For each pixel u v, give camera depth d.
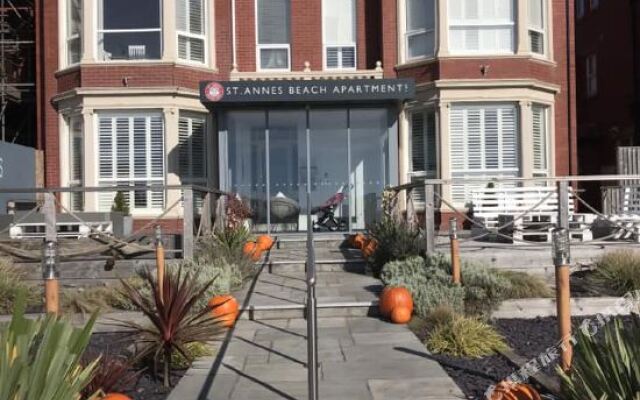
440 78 15.39
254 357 7.21
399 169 15.97
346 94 14.60
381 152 15.78
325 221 15.75
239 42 16.53
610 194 14.13
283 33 16.62
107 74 15.55
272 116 15.76
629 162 14.99
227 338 8.00
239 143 15.77
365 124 15.81
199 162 16.09
